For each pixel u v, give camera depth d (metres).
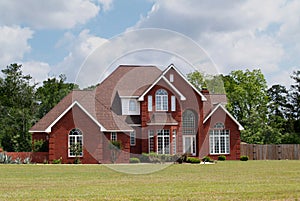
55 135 31.28
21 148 40.09
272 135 51.12
